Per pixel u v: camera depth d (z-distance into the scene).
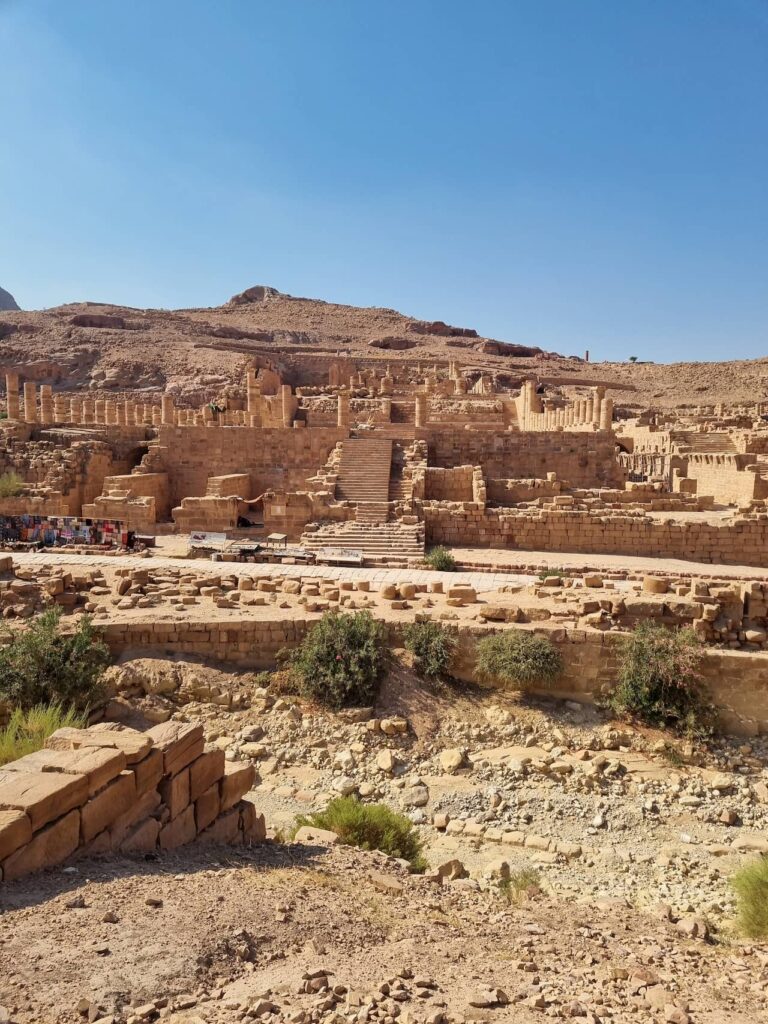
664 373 122.56
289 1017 4.60
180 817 7.79
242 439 39.03
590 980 6.39
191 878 6.71
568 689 16.27
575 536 30.75
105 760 7.02
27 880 5.94
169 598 18.72
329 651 15.77
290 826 11.30
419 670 16.19
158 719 14.78
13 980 4.59
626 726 15.36
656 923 8.93
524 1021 5.14
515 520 31.00
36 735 10.63
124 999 4.61
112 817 6.97
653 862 11.40
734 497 39.97
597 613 17.30
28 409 44.34
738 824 12.70
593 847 11.79
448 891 8.69
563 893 10.25
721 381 112.38
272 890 6.83
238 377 90.00
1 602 17.86
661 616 17.56
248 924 5.96
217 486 34.50
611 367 137.25
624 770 14.04
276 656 16.44
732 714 15.68
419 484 33.84
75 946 5.08
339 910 6.79
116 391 91.69
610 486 39.16
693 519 31.27
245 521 33.62
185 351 103.69
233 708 15.37
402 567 25.20
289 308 178.25
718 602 17.75
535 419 57.66
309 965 5.55
